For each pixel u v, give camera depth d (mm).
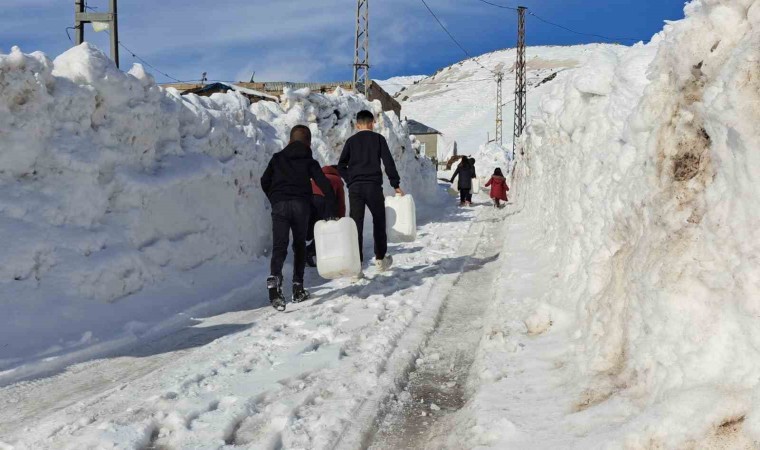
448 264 7984
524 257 7598
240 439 2926
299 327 4984
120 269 5383
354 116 13500
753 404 1999
